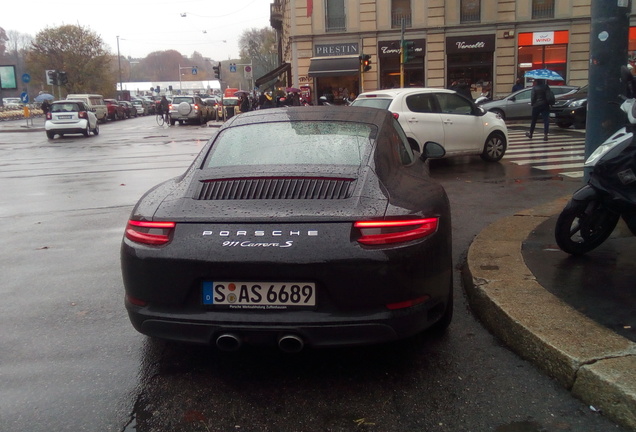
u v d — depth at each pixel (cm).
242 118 440
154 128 3381
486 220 702
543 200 821
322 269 296
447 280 340
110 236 689
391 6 3303
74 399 316
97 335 401
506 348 363
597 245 482
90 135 2842
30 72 6378
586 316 360
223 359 360
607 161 432
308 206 312
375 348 368
